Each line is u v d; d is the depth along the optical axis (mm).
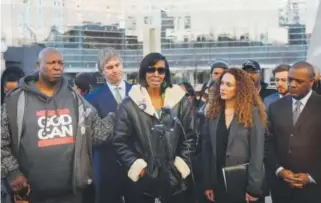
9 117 2963
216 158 3320
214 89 3422
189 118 3410
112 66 3867
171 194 3309
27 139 2961
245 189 3256
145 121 3293
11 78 4301
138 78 3451
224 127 3318
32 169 2977
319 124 3273
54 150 2996
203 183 3395
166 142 3264
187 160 3354
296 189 3352
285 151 3332
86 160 3117
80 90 4469
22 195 2992
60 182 3029
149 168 3252
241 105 3254
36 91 3012
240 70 3352
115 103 3840
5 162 2939
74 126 3062
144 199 3354
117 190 3682
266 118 3328
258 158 3219
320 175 3289
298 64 3309
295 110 3328
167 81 3434
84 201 3301
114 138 3326
